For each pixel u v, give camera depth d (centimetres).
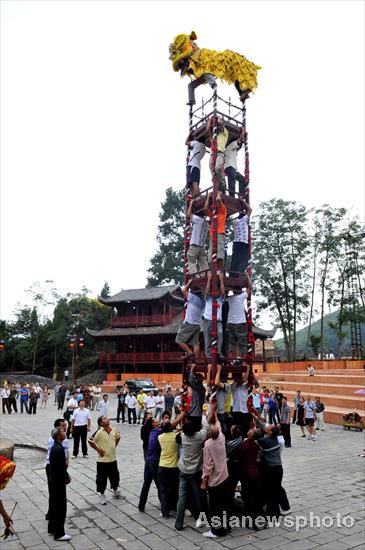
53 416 2750
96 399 3094
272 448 867
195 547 725
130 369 5494
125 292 5791
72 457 1455
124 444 1708
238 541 750
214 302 1012
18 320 6969
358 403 2469
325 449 1619
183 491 812
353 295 5016
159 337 5362
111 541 752
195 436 820
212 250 1041
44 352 6688
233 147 1184
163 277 6775
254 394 2225
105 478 964
